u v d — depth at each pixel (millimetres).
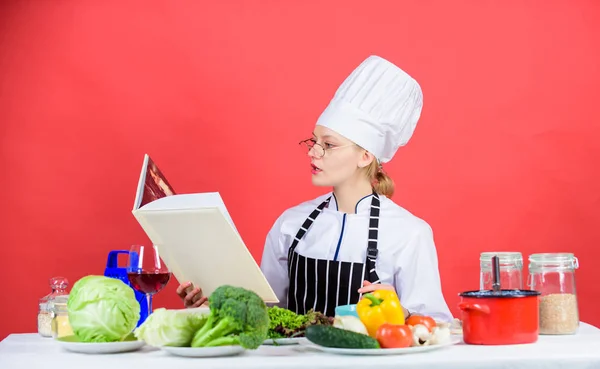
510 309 2023
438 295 2783
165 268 2260
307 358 1847
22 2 4105
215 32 4156
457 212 4141
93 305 2043
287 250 3012
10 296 4039
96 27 4129
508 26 4191
